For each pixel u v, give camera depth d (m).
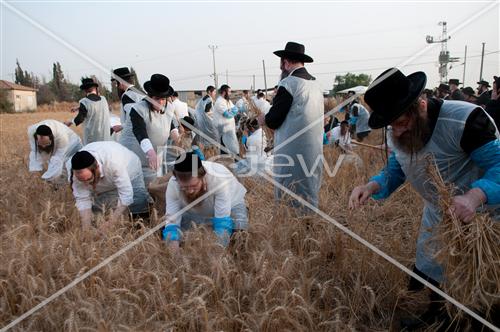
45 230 4.06
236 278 3.08
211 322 2.62
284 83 4.54
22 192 5.36
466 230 2.54
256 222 3.95
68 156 5.77
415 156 2.70
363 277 3.40
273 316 2.71
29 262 3.28
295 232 3.68
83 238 3.71
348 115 10.80
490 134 2.45
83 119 6.73
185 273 3.10
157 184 4.75
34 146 5.86
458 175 2.65
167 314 2.82
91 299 2.83
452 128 2.49
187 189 3.68
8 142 13.05
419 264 3.12
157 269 3.13
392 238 3.86
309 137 4.55
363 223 4.11
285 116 4.56
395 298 3.32
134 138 5.57
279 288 2.95
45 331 2.87
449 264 2.62
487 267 2.49
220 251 3.34
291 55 4.64
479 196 2.36
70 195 5.18
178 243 3.68
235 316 2.75
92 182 4.27
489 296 2.54
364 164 7.27
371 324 3.08
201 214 4.19
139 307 2.82
